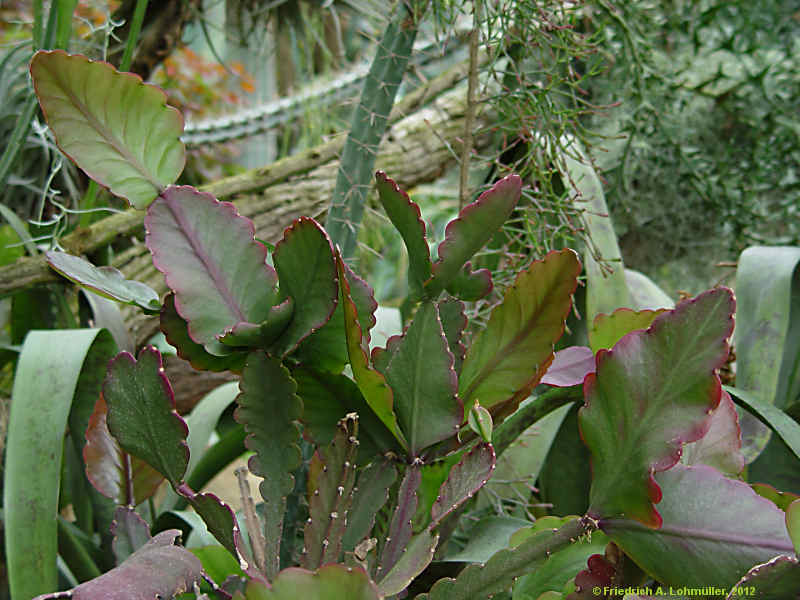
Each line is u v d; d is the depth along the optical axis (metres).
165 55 1.01
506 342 0.30
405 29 0.43
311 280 0.26
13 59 0.78
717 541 0.24
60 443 0.44
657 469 0.24
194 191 0.28
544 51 0.51
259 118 1.26
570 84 0.49
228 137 1.27
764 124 0.97
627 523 0.25
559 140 0.49
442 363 0.27
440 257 0.27
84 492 0.65
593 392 0.26
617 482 0.25
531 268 0.28
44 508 0.42
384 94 0.44
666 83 0.91
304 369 0.30
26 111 0.60
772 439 0.49
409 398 0.28
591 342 0.34
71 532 0.55
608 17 0.77
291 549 0.35
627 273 0.66
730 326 0.24
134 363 0.26
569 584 0.28
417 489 0.28
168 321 0.28
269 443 0.27
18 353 0.67
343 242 0.45
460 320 0.31
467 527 0.47
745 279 0.54
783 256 0.54
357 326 0.25
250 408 0.27
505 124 0.50
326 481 0.25
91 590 0.19
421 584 0.36
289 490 0.27
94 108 0.25
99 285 0.28
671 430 0.24
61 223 0.86
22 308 0.80
